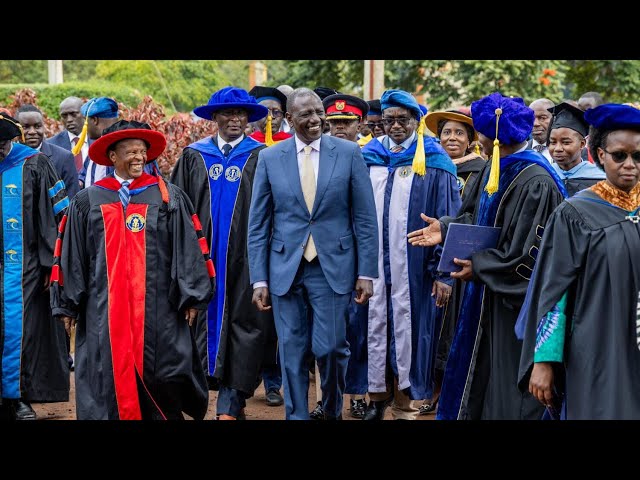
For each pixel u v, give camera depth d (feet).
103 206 19.98
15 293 23.47
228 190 23.95
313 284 20.31
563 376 15.52
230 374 22.66
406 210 23.09
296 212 20.35
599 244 14.71
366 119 29.35
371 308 23.09
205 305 20.11
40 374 23.84
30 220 23.75
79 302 19.97
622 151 14.65
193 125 40.01
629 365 14.55
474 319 18.56
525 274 17.51
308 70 59.93
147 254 19.94
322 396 20.81
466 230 17.89
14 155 23.86
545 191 17.70
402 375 22.91
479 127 18.51
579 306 14.83
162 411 20.13
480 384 18.43
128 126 20.34
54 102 63.21
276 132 28.71
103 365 19.65
